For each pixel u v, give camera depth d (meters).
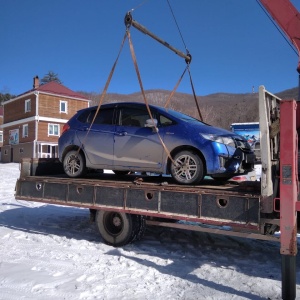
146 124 6.47
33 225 8.48
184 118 6.92
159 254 6.08
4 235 7.36
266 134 4.88
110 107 7.52
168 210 5.72
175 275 5.06
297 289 4.62
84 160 7.70
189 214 5.50
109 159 7.24
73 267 5.31
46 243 6.75
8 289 4.43
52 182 7.35
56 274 4.96
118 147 7.11
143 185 6.12
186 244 6.75
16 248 6.36
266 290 4.54
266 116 4.90
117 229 6.55
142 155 6.80
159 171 6.61
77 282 4.67
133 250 6.29
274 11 6.86
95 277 4.89
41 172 8.72
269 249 6.55
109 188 6.45
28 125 38.25
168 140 6.48
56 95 38.25
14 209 10.63
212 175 6.55
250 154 6.91
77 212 10.16
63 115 38.91
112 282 4.73
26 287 4.49
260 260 5.88
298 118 6.00
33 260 5.63
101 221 6.64
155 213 5.85
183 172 6.30
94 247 6.45
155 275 5.03
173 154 6.49
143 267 5.34
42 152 37.38
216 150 6.04
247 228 4.98
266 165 4.87
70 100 39.56
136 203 6.09
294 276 4.20
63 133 8.04
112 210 6.36
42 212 10.16
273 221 4.87
